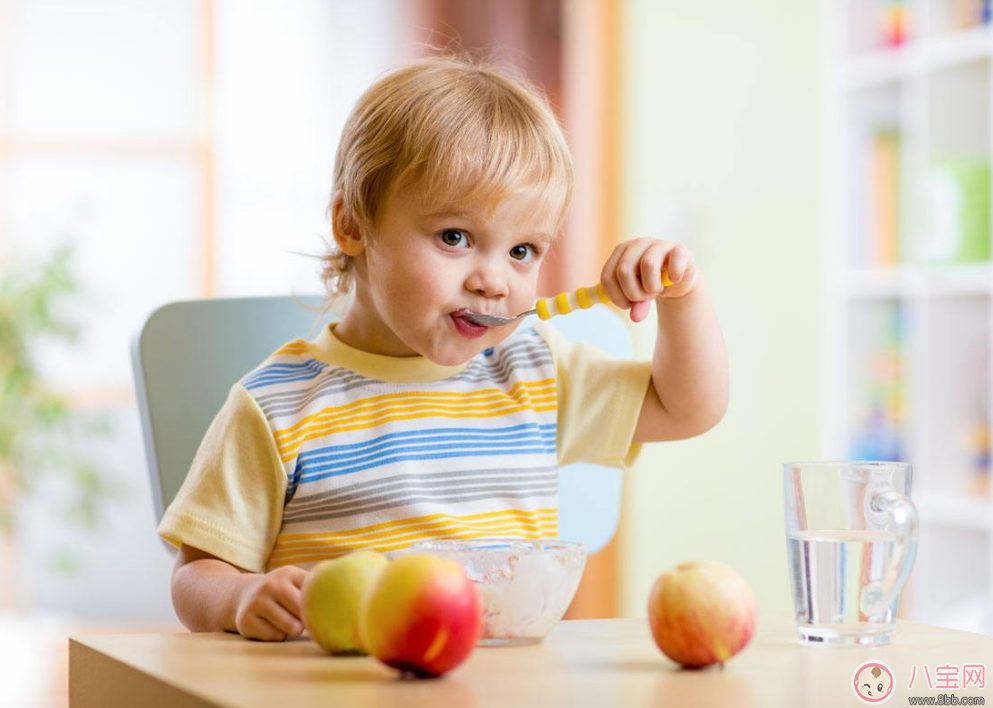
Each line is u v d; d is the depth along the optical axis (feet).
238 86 14.89
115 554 14.74
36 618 14.53
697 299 4.38
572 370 4.66
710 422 4.53
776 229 11.36
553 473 4.50
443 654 2.57
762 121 11.48
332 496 4.20
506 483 4.39
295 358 4.48
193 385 4.73
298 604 3.11
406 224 4.13
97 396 14.52
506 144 4.11
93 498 14.57
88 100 14.53
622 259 3.86
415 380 4.43
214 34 14.61
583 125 13.25
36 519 14.67
